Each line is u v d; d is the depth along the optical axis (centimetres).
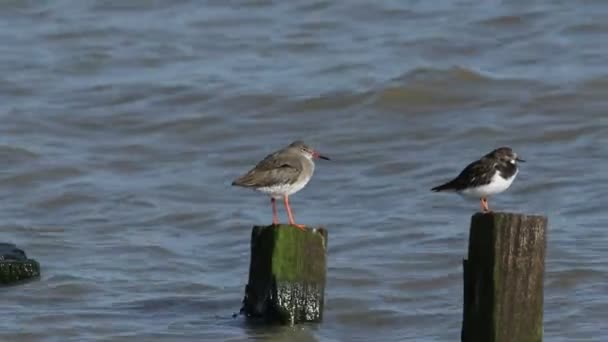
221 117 2981
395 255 2047
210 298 1839
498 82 3058
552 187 2431
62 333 1645
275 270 1538
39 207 2436
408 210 2342
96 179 2608
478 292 1300
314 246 1545
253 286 1580
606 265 1923
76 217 2372
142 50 3488
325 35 3516
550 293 1817
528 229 1280
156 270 2017
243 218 2341
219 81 3198
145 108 3058
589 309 1728
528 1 3625
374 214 2328
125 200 2464
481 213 1298
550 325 1667
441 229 2200
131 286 1911
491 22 3491
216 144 2845
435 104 2972
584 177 2480
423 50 3341
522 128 2805
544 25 3444
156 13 3806
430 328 1680
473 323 1309
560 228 2162
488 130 2802
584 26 3409
